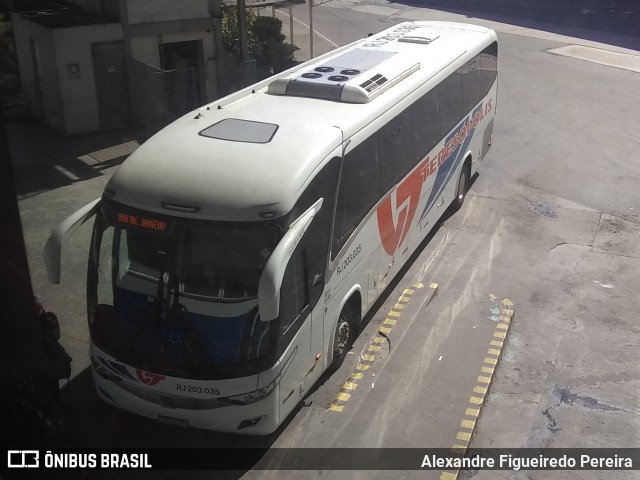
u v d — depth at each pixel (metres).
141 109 16.75
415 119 9.93
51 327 6.93
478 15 32.53
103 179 14.01
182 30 16.83
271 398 6.73
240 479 6.95
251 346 6.47
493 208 13.34
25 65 17.19
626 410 8.02
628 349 9.16
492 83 14.26
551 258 11.51
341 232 7.81
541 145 16.77
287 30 28.80
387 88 9.36
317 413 7.86
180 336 6.53
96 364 6.96
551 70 23.48
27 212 12.52
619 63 24.39
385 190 9.05
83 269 10.67
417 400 8.09
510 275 10.96
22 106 17.98
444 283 10.70
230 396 6.56
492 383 8.47
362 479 6.95
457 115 11.96
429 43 12.19
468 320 9.70
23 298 6.09
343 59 10.45
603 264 11.35
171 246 6.52
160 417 6.86
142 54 16.58
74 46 15.69
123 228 6.70
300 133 7.52
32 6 18.14
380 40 12.27
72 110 16.12
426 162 10.61
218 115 8.12
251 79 16.41
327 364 8.09
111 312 6.81
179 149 7.11
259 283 5.94
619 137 17.38
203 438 7.47
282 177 6.67
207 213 6.45
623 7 33.72
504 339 9.27
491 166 15.44
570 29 29.66
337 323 8.20
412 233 10.49
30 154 15.26
